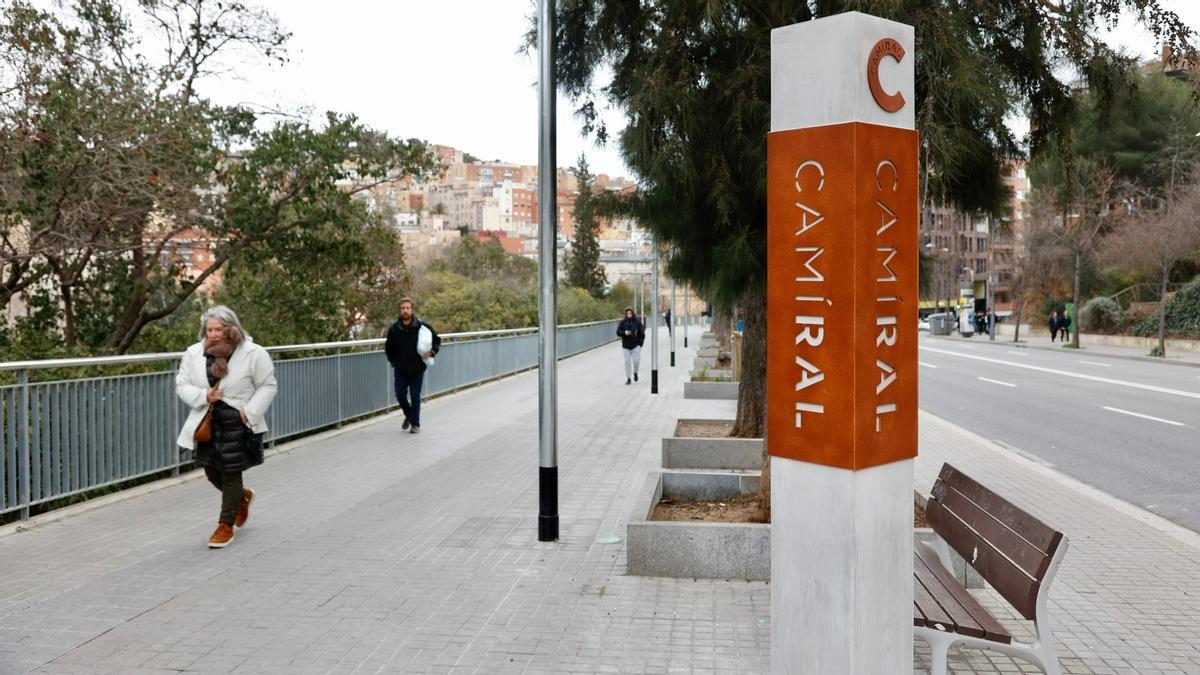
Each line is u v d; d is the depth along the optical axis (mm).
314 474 8977
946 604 3844
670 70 6070
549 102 6309
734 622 4672
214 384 6121
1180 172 37969
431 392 16359
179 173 12602
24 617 4734
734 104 5879
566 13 7082
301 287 16109
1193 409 15984
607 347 41844
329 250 15625
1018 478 9195
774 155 3068
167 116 12484
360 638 4453
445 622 4684
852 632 2871
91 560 5824
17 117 11281
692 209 6379
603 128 7391
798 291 3004
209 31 13914
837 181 2877
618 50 7195
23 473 6738
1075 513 7586
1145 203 43625
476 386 19172
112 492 7941
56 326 13844
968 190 6551
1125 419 14664
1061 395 18922
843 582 2889
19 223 12219
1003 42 6250
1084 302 52344
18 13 11664
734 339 18203
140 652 4258
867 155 2869
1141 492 8867
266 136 14422
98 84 12148
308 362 11398
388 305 25625
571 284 81625
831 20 2885
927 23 5348
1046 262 49750
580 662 4152
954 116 5504
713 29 6125
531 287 53781
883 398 2934
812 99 2945
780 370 3066
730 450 8578
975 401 17891
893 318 2967
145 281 14078
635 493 8039
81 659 4168
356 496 7891
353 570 5621
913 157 3027
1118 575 5727
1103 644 4484
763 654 4246
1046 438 12664
